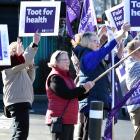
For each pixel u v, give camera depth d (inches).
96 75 447.2
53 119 416.8
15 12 1059.3
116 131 682.8
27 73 471.2
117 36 434.0
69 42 1016.9
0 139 591.8
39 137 625.6
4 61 419.5
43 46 1033.5
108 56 476.4
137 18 493.0
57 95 416.2
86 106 451.2
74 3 554.6
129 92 466.6
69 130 423.2
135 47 486.3
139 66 486.9
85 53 446.6
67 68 424.5
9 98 453.4
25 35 474.3
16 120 449.4
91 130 420.8
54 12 475.5
